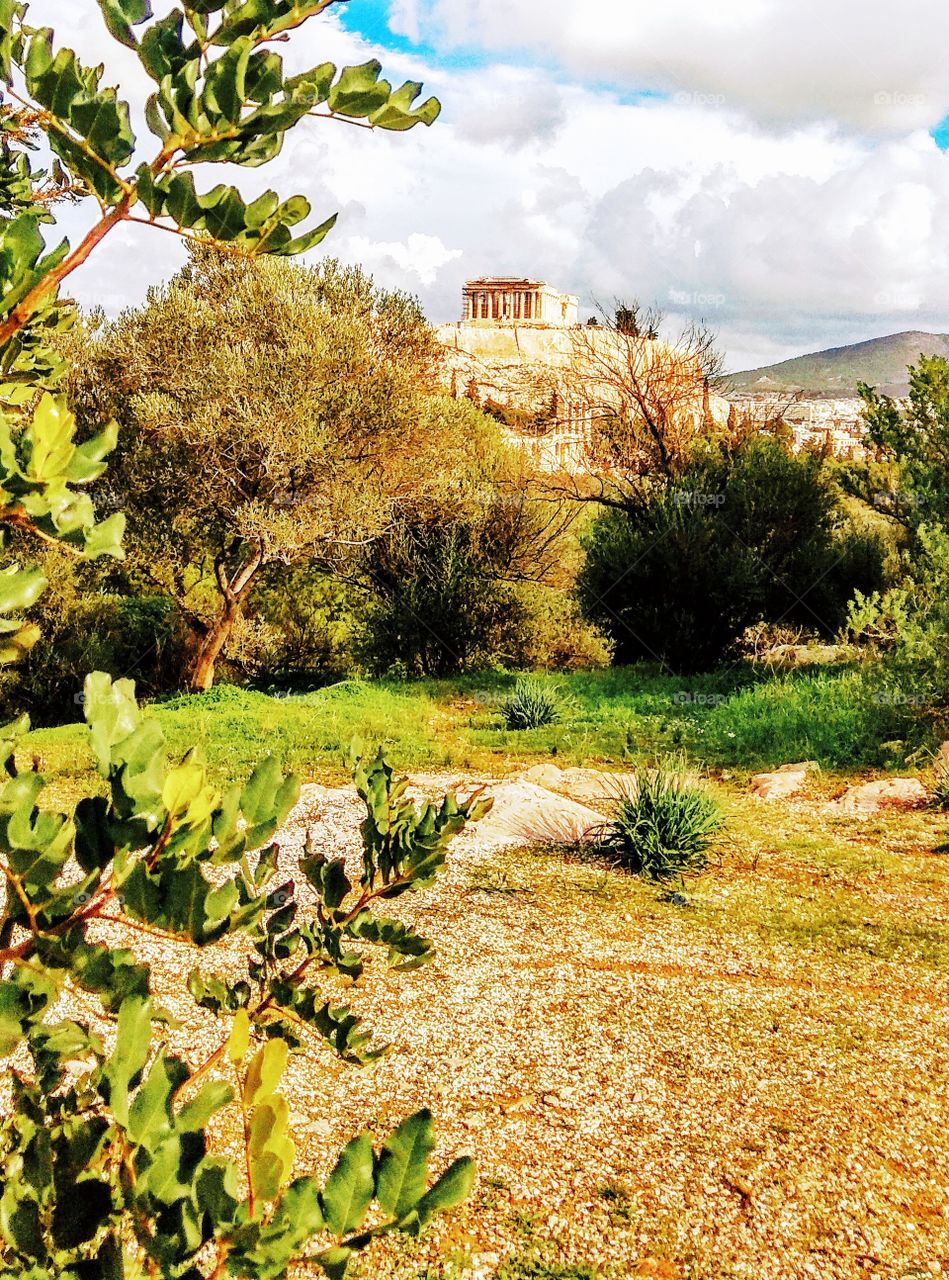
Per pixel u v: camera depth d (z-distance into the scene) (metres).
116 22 0.78
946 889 6.14
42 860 0.83
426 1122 0.89
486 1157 3.35
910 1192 3.23
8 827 0.83
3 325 0.82
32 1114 1.00
